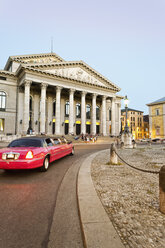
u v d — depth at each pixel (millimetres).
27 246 2262
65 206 3590
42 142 7254
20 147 6559
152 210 3148
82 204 3334
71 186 5008
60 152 9023
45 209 3443
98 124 47344
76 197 4121
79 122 43531
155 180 5250
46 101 38531
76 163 8844
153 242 2156
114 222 2691
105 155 11562
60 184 5219
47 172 6852
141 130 73562
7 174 6520
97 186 4594
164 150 15797
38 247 2242
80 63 38500
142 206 3324
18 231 2635
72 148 12055
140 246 2072
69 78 35438
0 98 33094
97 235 2279
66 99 41781
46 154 6953
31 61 38531
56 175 6355
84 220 2691
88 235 2281
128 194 3990
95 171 6465
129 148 18438
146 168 6953
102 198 3729
